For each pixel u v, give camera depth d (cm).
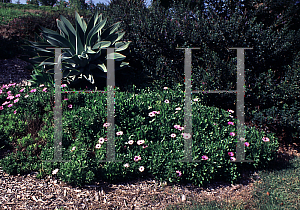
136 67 672
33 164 352
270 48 505
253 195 319
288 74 481
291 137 483
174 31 582
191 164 335
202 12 626
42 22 879
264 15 600
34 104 465
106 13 829
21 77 665
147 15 673
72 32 591
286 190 327
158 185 337
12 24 854
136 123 409
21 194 300
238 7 564
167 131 404
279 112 473
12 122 434
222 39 535
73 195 306
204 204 297
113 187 328
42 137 401
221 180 359
